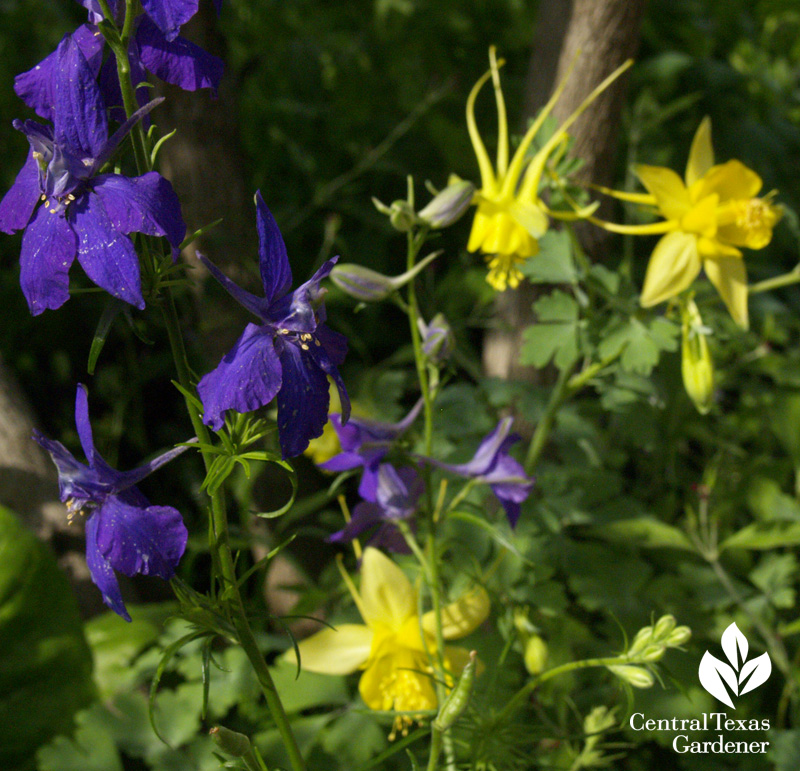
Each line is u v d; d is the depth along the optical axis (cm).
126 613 44
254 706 57
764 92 76
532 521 58
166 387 74
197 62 44
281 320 44
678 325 56
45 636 60
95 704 58
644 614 58
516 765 53
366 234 72
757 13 86
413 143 74
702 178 55
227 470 44
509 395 60
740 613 59
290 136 75
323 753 56
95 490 44
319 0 76
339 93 75
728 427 65
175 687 62
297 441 44
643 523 59
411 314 51
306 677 57
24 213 44
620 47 60
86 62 42
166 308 44
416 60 74
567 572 58
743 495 63
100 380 73
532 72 63
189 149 64
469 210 71
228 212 65
